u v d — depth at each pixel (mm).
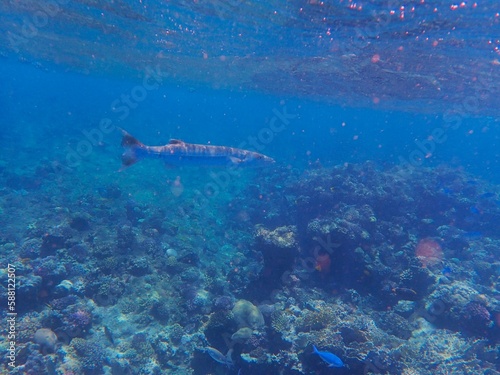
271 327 7348
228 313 7902
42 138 29719
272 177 23344
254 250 12844
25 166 20531
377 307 9688
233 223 16141
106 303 8734
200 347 7445
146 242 11734
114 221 13766
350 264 10398
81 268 9453
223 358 6426
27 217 13117
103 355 7094
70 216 12914
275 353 7008
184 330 8438
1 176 17797
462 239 13727
